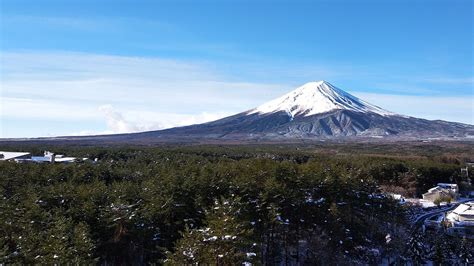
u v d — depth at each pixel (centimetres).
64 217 5138
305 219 6838
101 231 5462
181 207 6106
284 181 7419
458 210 10244
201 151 18612
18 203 5872
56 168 8881
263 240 6244
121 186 6800
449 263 7750
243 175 7425
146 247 5797
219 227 4434
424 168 14512
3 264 3919
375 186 9062
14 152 15750
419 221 10244
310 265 6506
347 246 7069
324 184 7581
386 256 7662
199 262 4181
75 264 3878
